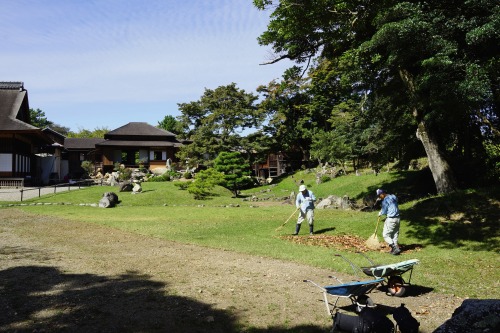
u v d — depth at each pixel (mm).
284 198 32000
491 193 13445
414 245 11312
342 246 11461
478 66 9531
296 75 16875
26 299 6094
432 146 15297
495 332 3158
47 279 7305
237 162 38000
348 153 35031
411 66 14320
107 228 14781
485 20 9648
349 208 22250
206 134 44781
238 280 7617
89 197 26828
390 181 26891
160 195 28641
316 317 5672
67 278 7414
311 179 39594
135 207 24312
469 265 8883
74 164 55062
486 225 11789
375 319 4820
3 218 16703
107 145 48469
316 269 8703
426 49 10508
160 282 7289
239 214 20594
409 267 6555
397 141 21312
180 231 14445
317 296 6711
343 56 13367
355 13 12727
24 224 15148
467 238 11305
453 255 9867
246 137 45406
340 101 42500
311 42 15539
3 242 11203
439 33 10383
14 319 5234
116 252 10188
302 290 7055
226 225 16312
